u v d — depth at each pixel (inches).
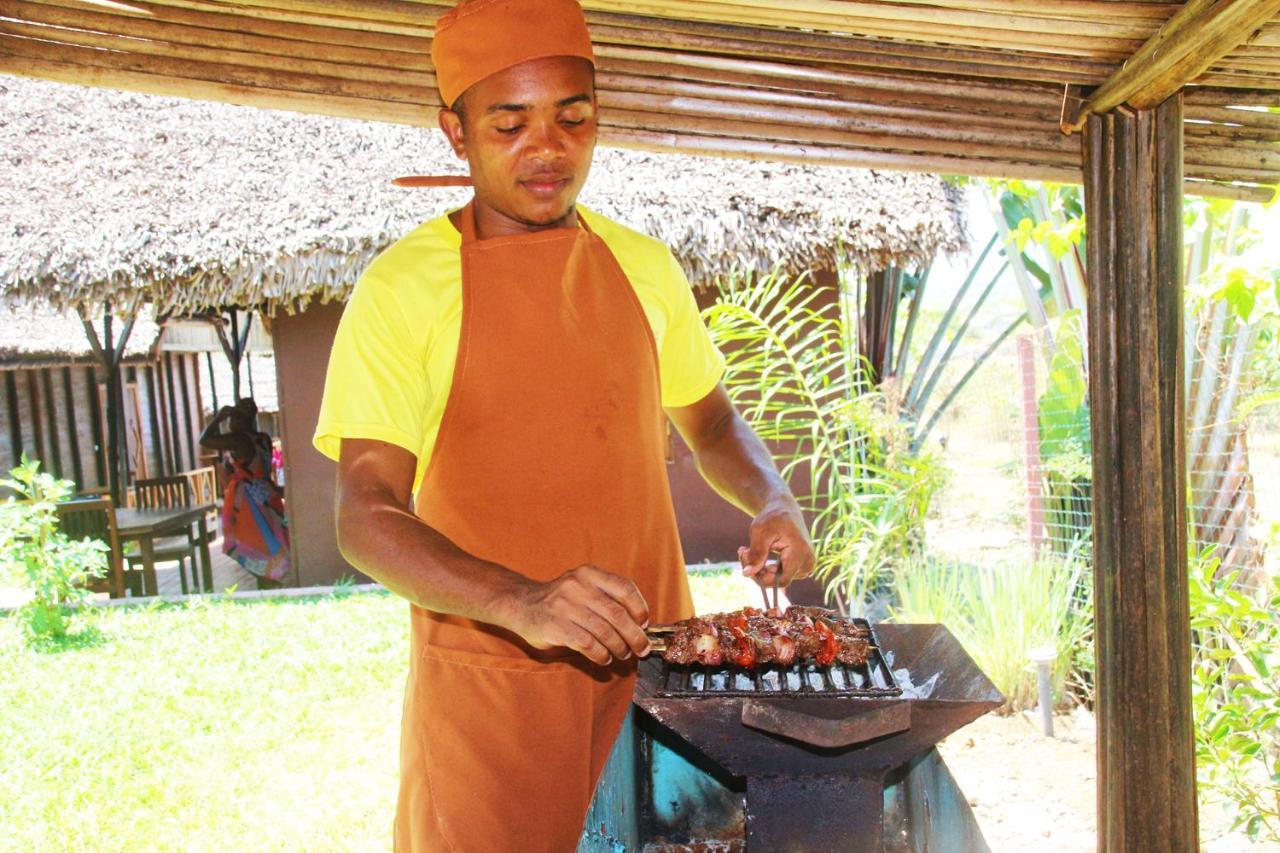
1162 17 84.6
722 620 88.7
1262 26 83.5
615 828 106.4
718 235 312.5
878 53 94.7
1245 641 161.2
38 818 177.2
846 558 281.9
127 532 375.6
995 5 84.5
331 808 177.8
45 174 329.7
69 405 636.1
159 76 96.6
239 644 276.2
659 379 91.9
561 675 85.7
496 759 85.0
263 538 394.3
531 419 84.0
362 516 75.7
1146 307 97.6
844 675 89.8
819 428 345.4
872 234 315.0
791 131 102.5
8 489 574.6
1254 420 193.0
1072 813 175.0
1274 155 102.7
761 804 92.4
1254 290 162.2
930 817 107.6
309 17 94.2
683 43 95.8
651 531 90.4
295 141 341.1
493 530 85.0
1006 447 339.3
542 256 83.0
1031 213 282.7
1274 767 155.9
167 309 322.3
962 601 247.9
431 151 342.6
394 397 80.0
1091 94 98.2
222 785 188.5
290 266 314.7
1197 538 199.3
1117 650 102.0
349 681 242.7
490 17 75.2
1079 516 253.4
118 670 260.7
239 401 420.5
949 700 82.0
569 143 78.0
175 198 325.1
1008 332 351.6
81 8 92.6
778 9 89.4
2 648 286.5
